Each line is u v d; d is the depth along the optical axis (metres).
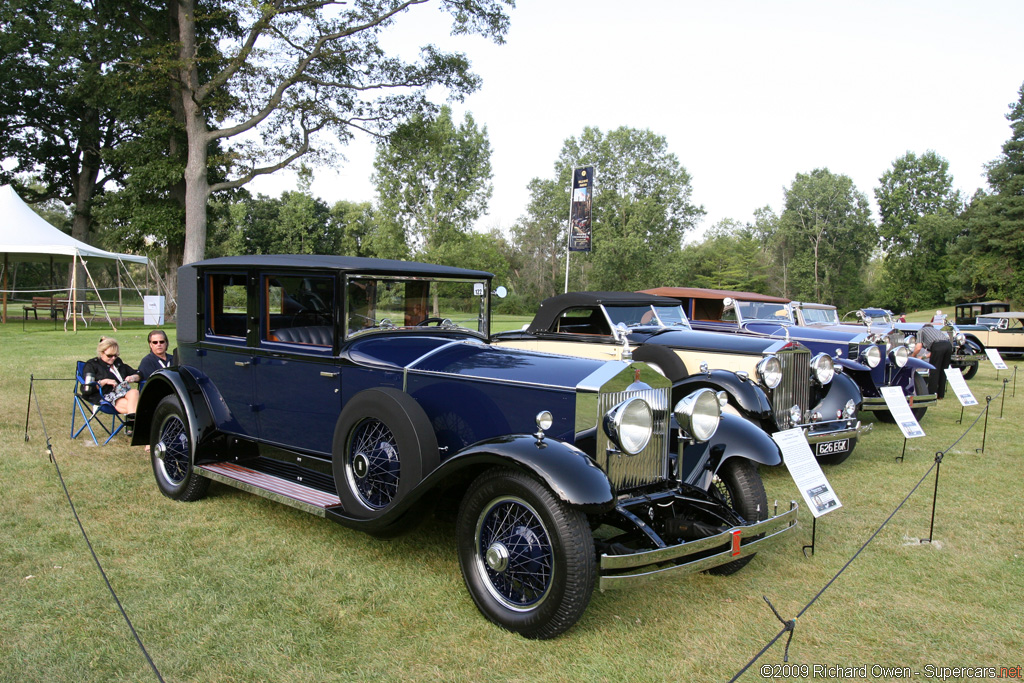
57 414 7.57
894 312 61.38
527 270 61.66
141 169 23.19
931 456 6.86
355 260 4.33
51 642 2.85
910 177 62.91
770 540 3.38
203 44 22.73
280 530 4.27
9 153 29.22
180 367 5.01
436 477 3.22
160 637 2.94
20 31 25.17
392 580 3.56
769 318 10.07
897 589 3.63
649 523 3.65
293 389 4.29
